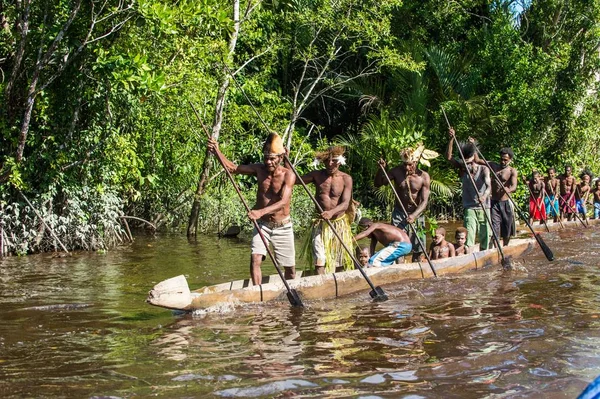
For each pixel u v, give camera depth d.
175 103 15.02
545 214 16.34
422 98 20.44
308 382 4.62
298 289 7.39
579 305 6.91
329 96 21.28
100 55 10.80
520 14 24.27
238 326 6.27
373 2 18.16
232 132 18.06
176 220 17.83
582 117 21.62
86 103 12.17
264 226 7.89
